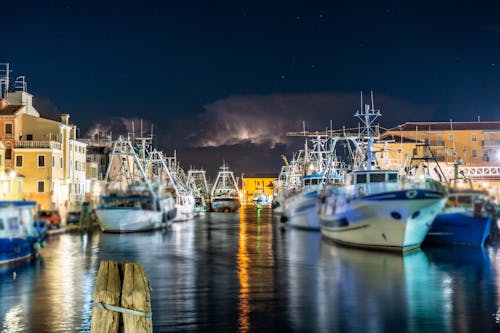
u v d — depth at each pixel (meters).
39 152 72.31
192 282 27.78
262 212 128.50
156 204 61.34
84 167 86.25
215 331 19.00
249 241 49.66
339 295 24.23
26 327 19.50
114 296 12.48
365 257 35.56
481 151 109.62
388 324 19.61
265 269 31.88
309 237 53.47
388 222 35.81
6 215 33.75
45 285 26.98
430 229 41.84
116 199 59.19
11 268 32.34
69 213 61.22
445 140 110.25
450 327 19.20
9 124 72.62
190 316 20.86
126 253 40.28
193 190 123.06
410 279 27.72
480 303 22.50
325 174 62.03
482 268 30.81
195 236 55.09
